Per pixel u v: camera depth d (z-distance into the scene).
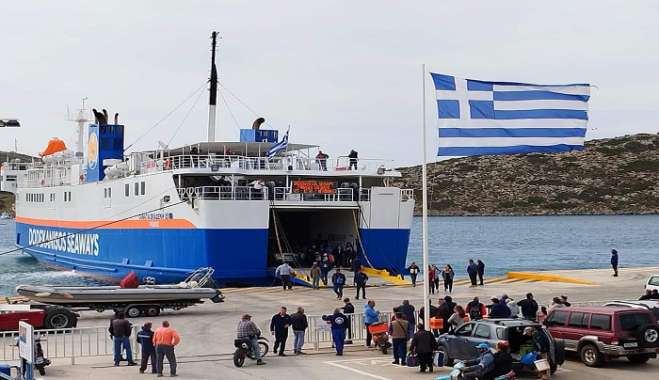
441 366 25.86
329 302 43.69
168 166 56.31
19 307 33.78
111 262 63.56
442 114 29.06
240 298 46.50
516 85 29.64
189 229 52.25
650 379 23.52
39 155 91.56
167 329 24.66
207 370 25.56
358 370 25.30
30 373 22.36
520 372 23.67
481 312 30.77
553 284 53.25
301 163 58.12
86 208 69.62
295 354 28.58
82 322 37.94
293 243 63.94
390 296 46.09
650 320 25.75
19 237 95.38
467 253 137.38
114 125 67.81
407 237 56.12
